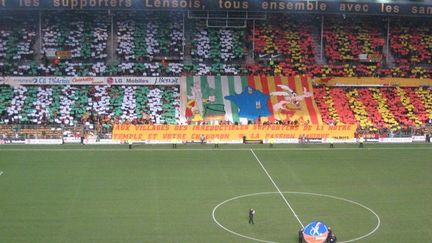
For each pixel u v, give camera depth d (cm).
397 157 7412
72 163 6850
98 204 5400
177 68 9200
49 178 6216
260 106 8812
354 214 5241
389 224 4991
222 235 4694
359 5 9256
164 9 8950
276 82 9169
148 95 8819
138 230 4766
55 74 8900
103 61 9225
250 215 4956
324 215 5206
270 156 7350
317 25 10200
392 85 9444
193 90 8894
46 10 9275
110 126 8175
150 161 7006
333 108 8919
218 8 9006
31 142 7856
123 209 5278
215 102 8794
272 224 4956
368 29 10212
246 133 8169
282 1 9081
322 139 8275
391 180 6344
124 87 8906
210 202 5522
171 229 4803
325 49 9812
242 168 6750
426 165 7019
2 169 6531
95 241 4516
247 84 9081
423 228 4909
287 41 9850
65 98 8638
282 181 6253
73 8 8850
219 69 9262
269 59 9581
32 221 4928
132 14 9888
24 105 8469
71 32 9556
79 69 8988
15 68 8931
